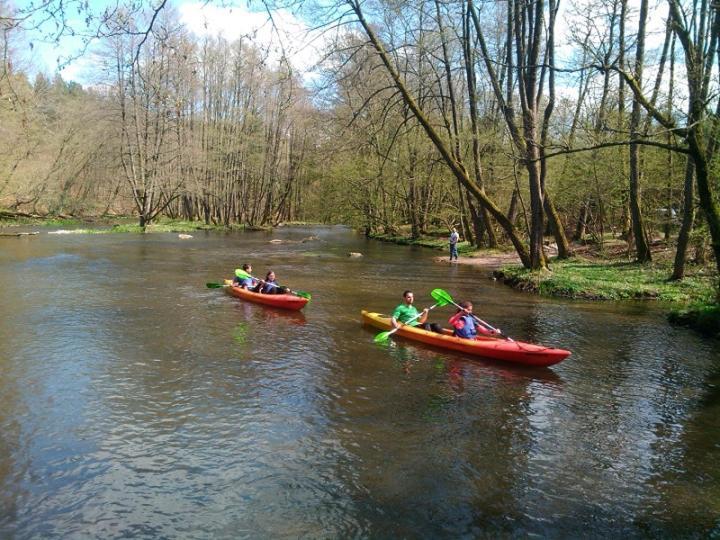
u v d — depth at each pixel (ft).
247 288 47.60
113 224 142.10
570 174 78.89
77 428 19.69
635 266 62.23
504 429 20.56
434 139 58.29
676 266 53.06
